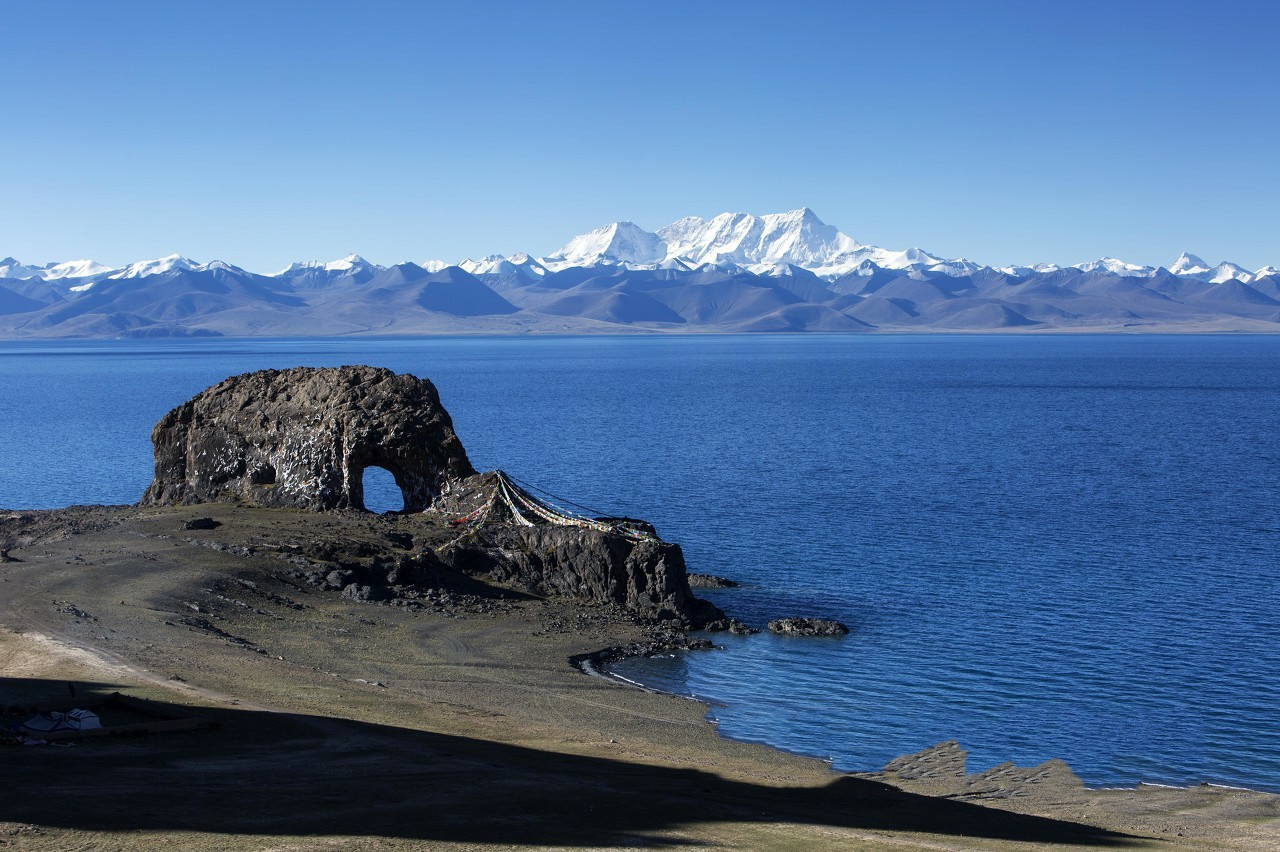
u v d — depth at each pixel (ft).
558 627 186.70
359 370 259.80
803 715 149.07
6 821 75.56
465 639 175.73
